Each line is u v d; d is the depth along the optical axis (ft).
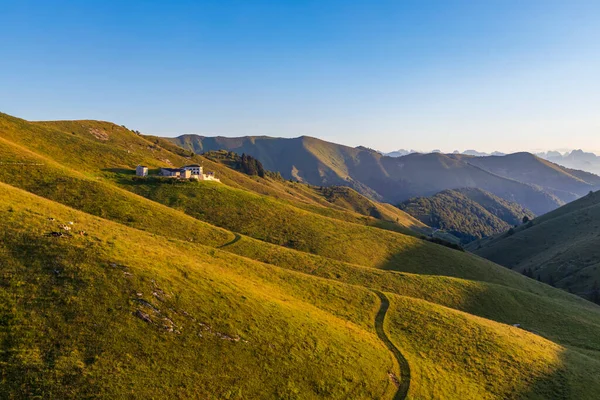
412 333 161.38
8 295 92.99
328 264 257.96
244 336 111.96
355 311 172.96
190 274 133.90
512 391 132.77
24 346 81.66
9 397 70.44
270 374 101.86
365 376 117.91
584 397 137.69
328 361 117.29
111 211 266.57
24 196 163.63
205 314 113.91
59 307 94.58
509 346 164.55
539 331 217.15
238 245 262.88
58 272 106.63
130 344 91.76
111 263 117.91
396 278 253.03
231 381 94.22
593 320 256.32
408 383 122.11
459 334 167.22
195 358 96.07
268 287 164.45
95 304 99.30
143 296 108.58
